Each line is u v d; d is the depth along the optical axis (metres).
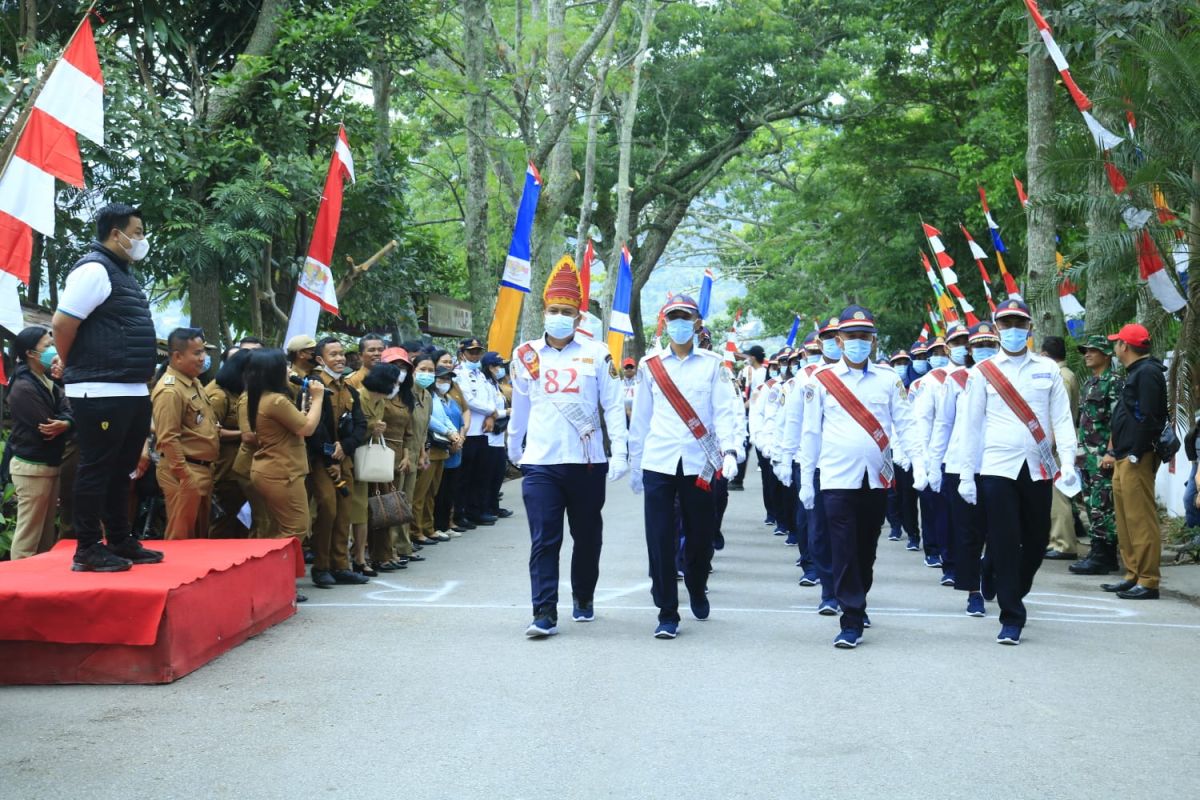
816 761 5.18
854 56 36.28
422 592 9.69
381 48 17.42
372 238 18.50
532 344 8.22
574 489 8.16
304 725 5.71
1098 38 13.42
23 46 13.84
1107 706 6.12
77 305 6.71
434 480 13.29
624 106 36.72
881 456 7.82
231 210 14.36
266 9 15.95
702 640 7.79
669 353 8.23
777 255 45.16
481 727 5.68
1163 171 11.52
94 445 6.91
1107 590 10.15
